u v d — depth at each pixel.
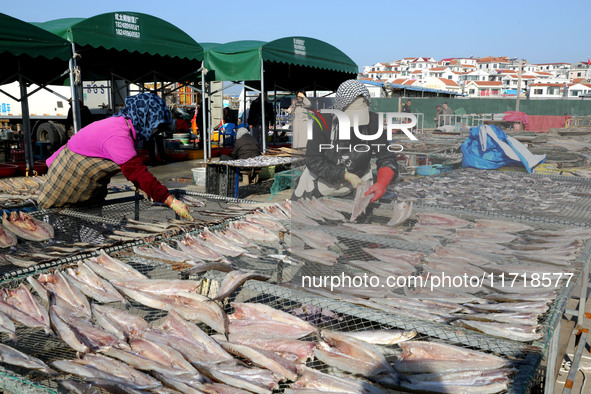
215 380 1.69
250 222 3.54
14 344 2.01
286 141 18.88
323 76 16.50
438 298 2.12
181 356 1.78
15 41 7.98
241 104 19.25
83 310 2.21
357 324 2.05
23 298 2.29
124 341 1.96
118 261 2.72
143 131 3.77
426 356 1.76
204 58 12.66
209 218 3.91
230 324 2.08
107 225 3.68
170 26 10.70
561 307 1.98
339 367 1.73
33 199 4.52
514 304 2.02
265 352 1.80
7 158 14.01
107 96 16.41
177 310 2.16
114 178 10.60
